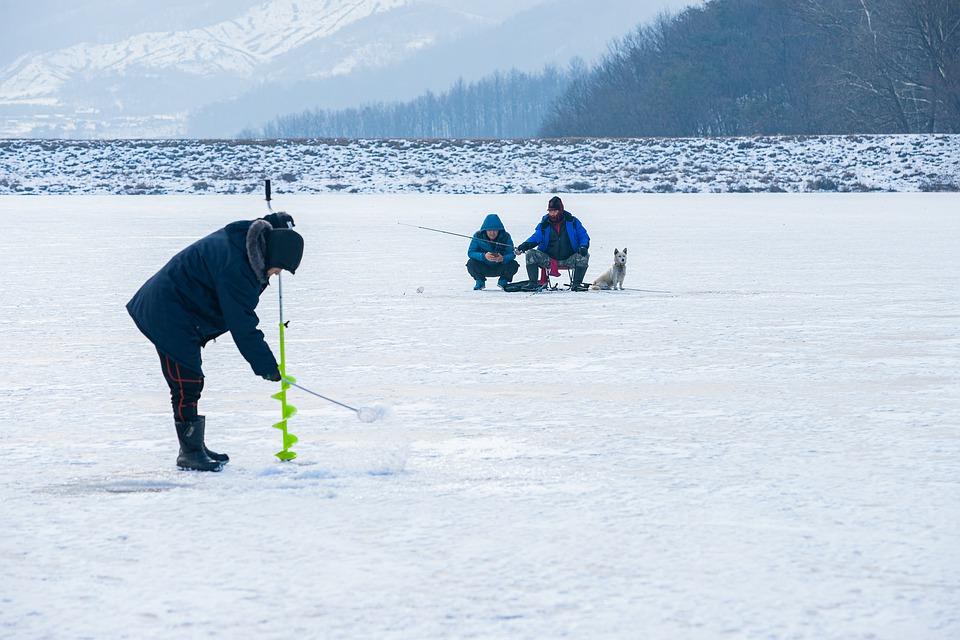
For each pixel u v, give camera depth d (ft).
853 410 42.34
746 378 49.65
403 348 59.31
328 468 33.32
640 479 32.09
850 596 22.56
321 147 362.74
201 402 45.39
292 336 64.13
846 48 539.70
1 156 347.56
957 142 339.16
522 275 113.50
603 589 23.00
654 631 20.80
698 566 24.39
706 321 69.82
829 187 311.47
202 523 27.99
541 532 26.94
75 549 25.94
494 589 23.04
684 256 123.34
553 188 319.68
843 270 105.81
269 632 20.92
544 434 38.50
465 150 359.46
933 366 52.47
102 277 98.94
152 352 58.49
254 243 33.78
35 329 67.15
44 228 170.81
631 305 79.56
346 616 21.66
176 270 33.99
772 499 29.84
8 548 26.02
